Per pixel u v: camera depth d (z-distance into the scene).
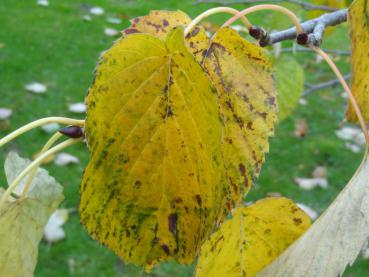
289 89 0.34
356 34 0.17
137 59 0.13
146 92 0.13
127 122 0.13
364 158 0.16
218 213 0.13
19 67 1.22
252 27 0.20
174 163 0.13
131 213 0.14
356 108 0.17
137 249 0.14
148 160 0.13
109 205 0.14
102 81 0.13
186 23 0.16
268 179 1.00
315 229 0.16
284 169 1.04
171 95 0.13
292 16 0.19
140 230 0.14
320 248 0.16
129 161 0.13
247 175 0.15
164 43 0.13
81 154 0.99
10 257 0.17
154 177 0.14
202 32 0.16
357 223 0.15
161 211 0.14
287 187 0.99
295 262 0.16
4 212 0.17
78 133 0.17
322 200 0.97
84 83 1.21
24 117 1.07
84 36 1.39
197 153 0.13
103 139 0.13
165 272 0.79
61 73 1.23
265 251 0.19
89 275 0.78
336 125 1.16
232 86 0.16
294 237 0.19
